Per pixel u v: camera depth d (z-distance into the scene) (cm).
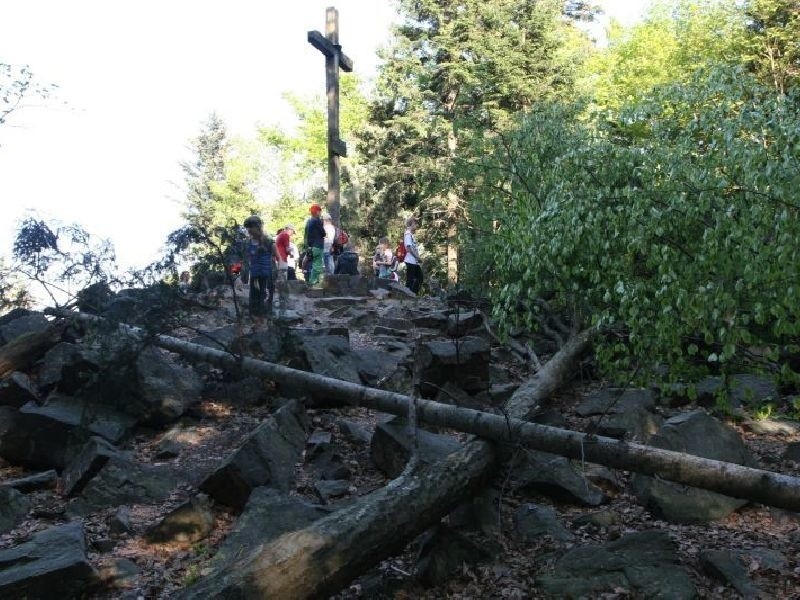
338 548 437
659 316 622
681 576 476
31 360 885
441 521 567
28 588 457
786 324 544
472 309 1186
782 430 758
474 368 819
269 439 645
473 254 1217
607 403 778
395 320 1148
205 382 859
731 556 502
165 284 805
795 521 574
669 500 586
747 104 636
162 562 522
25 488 652
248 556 421
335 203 1694
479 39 2630
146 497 625
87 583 473
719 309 553
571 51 2812
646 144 696
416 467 559
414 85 2895
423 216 2750
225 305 1148
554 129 964
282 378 786
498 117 2412
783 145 556
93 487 620
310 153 3528
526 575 509
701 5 2469
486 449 599
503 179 1073
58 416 716
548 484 619
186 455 712
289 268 1627
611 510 595
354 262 1642
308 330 997
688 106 695
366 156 3212
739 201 567
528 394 758
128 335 777
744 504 592
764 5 2130
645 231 623
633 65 2558
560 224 702
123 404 764
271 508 547
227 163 4066
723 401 661
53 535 514
